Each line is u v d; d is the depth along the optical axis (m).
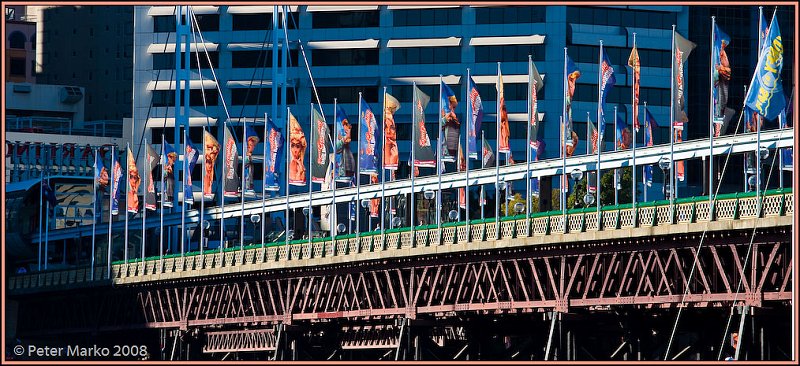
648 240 191.50
